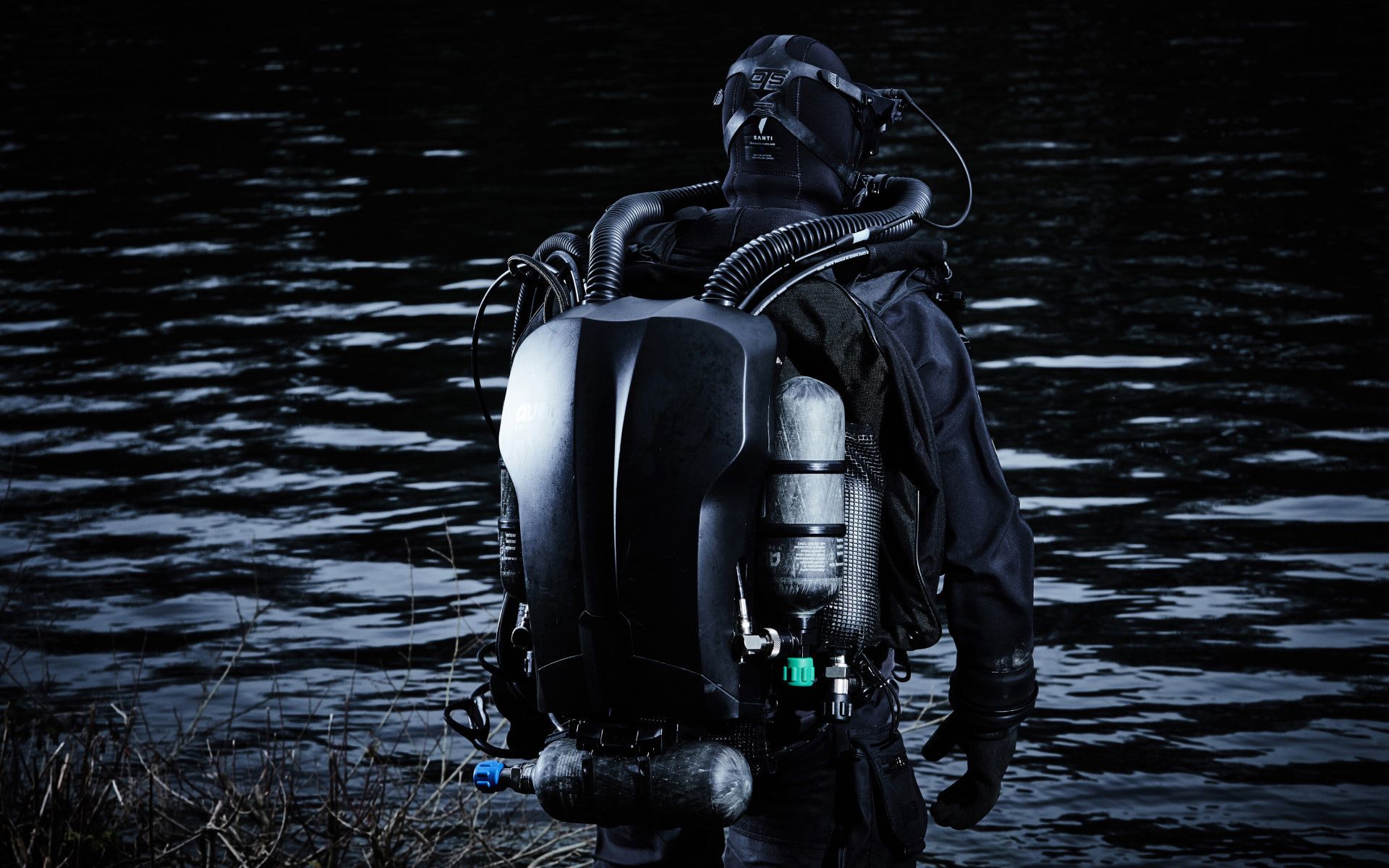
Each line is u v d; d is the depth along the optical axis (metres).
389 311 13.33
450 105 26.88
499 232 16.77
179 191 19.78
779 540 2.34
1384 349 11.44
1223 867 4.74
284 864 4.42
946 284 2.67
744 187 2.70
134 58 34.06
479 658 2.73
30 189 20.02
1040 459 9.04
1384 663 6.22
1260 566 7.31
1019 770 5.38
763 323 2.34
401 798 5.01
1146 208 17.52
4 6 44.06
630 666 2.30
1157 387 10.53
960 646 2.55
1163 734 5.65
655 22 38.31
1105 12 39.31
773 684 2.49
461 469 9.00
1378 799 5.16
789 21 37.66
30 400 10.66
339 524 8.08
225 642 6.53
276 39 36.91
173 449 9.50
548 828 4.82
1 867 4.16
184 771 5.21
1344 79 27.91
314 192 19.48
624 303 2.40
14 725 5.14
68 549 7.72
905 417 2.42
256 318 13.16
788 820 2.57
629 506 2.26
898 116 2.75
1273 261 14.68
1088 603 6.90
